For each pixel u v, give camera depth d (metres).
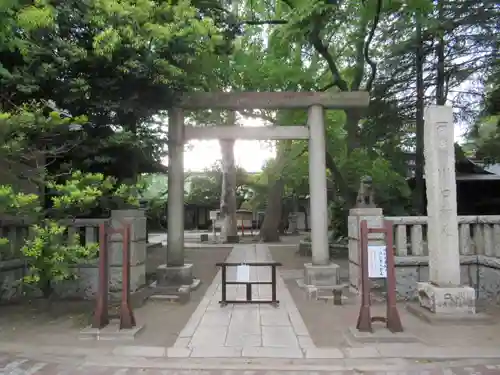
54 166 9.23
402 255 8.82
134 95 8.05
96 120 8.23
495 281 8.30
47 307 8.01
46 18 6.39
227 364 5.25
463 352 5.54
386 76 16.02
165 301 8.63
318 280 9.77
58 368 5.18
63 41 7.14
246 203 35.31
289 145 18.62
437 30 12.73
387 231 6.36
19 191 7.29
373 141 16.69
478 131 14.75
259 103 10.05
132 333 6.18
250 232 34.84
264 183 24.70
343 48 15.31
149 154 9.39
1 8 6.11
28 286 8.05
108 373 5.02
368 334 6.03
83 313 7.63
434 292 7.13
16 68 7.30
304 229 38.91
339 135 16.27
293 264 14.45
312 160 10.16
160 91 8.52
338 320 7.18
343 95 10.18
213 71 11.16
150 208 12.52
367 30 14.92
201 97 9.92
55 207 6.66
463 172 18.30
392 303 6.26
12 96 7.55
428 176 7.64
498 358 5.39
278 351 5.66
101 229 6.59
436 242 7.37
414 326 6.75
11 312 7.72
